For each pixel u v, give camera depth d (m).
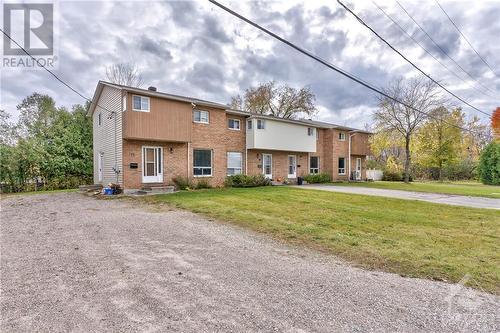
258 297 3.16
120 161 13.29
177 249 4.98
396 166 31.59
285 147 20.08
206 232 6.23
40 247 5.05
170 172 14.79
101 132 16.17
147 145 14.02
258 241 5.58
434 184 24.27
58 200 11.76
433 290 3.44
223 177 17.06
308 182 21.64
